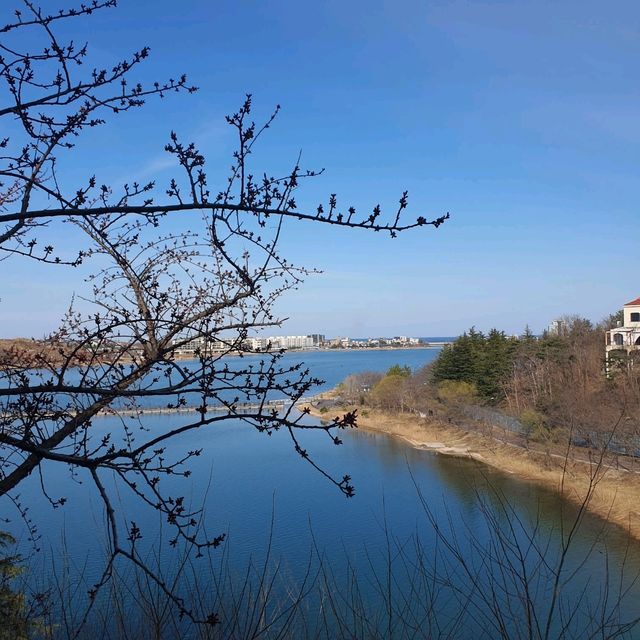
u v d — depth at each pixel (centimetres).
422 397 5875
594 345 5184
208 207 331
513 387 5025
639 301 5494
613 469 2647
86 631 406
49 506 1850
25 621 480
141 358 414
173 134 327
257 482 2716
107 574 325
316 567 1406
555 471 2969
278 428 342
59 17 356
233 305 417
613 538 1969
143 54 370
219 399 349
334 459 3953
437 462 3862
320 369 13712
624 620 1185
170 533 1501
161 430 3988
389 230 332
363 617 454
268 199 339
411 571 1196
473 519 1936
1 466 418
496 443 4159
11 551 1323
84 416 391
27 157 389
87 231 427
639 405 2764
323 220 332
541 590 875
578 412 2906
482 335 6369
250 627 397
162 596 418
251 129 333
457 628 456
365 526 1897
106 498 329
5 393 326
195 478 2495
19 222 372
